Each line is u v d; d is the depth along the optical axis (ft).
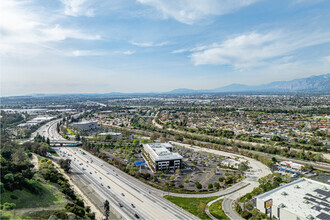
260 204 556.10
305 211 495.00
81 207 554.05
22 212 447.01
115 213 550.36
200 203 582.35
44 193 568.41
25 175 601.21
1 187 485.15
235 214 550.36
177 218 529.86
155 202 612.29
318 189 608.60
